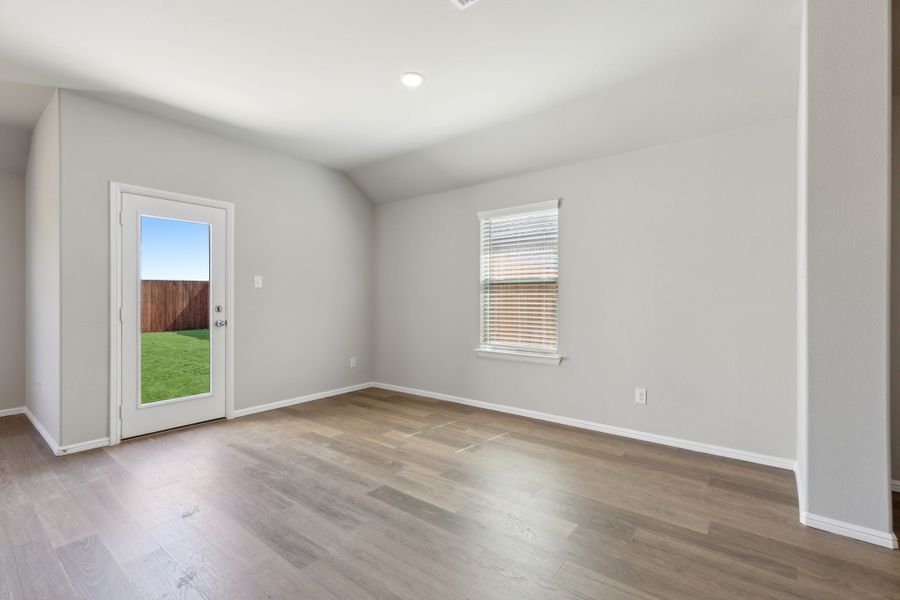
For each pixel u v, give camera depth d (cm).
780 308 284
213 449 313
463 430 362
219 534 202
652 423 335
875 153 187
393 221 516
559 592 163
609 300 355
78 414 306
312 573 174
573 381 375
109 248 320
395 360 515
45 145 327
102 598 159
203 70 276
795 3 211
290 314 441
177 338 358
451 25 230
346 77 285
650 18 223
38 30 233
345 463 288
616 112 318
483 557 185
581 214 370
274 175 425
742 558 183
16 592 162
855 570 175
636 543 195
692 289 317
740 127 297
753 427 294
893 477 255
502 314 425
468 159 413
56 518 215
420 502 234
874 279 188
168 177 350
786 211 282
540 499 238
